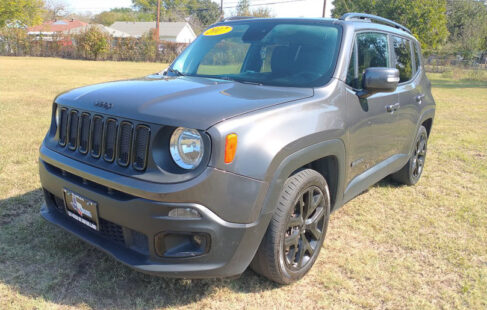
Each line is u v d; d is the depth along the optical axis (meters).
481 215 4.14
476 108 12.35
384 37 3.88
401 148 4.25
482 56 36.84
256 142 2.25
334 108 2.85
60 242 3.12
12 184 4.20
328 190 2.92
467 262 3.21
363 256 3.23
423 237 3.61
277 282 2.71
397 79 2.98
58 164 2.59
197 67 3.50
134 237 2.35
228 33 3.72
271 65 3.19
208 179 2.11
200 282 2.73
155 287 2.66
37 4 44.03
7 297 2.45
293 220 2.60
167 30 64.94
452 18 48.75
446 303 2.69
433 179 5.32
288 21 3.59
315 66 3.10
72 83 14.68
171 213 2.12
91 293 2.56
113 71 22.39
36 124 7.05
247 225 2.25
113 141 2.34
